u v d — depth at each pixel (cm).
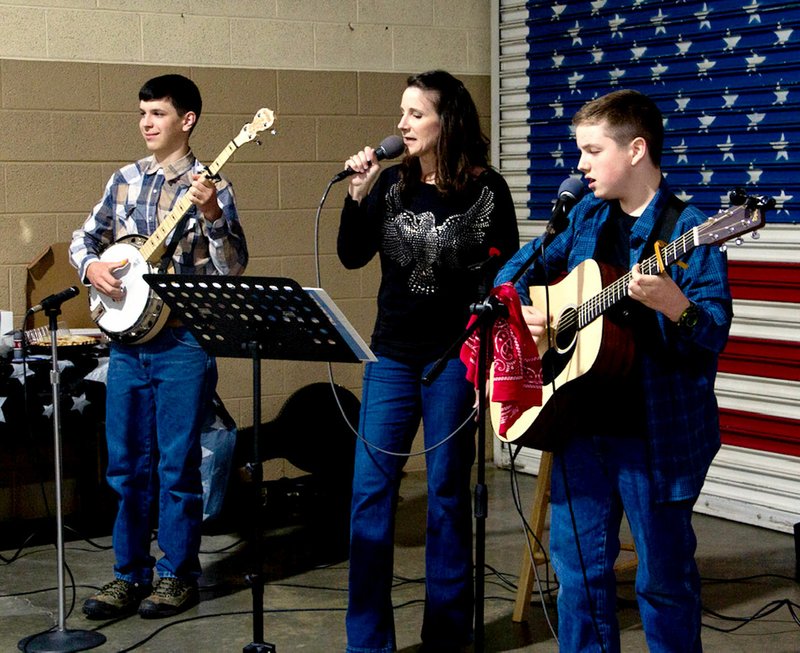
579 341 271
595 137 269
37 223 508
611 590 281
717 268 258
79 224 516
